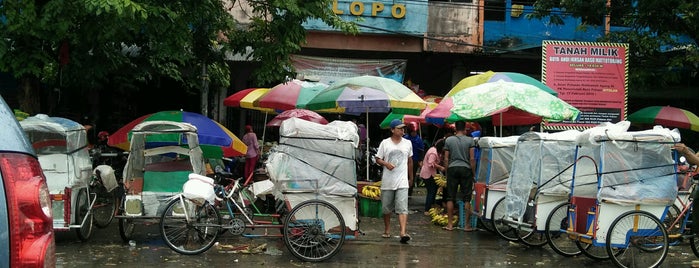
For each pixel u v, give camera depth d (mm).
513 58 18297
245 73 17875
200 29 12773
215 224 7906
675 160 7516
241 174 15273
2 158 2549
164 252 8008
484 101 10484
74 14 9133
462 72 18484
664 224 7738
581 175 7980
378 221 11148
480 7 17719
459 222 10477
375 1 17375
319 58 17234
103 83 15891
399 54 18234
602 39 15961
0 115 2746
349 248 8547
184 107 17672
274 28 12070
